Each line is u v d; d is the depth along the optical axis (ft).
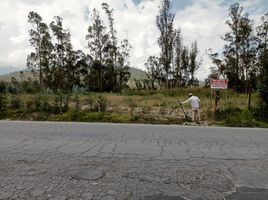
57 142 25.02
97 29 184.96
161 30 153.79
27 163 18.10
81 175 15.80
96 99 56.59
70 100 55.01
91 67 191.42
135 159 19.20
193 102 45.73
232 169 17.13
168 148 22.81
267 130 35.29
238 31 157.38
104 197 12.91
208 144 24.73
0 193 13.33
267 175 16.08
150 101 76.79
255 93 52.90
